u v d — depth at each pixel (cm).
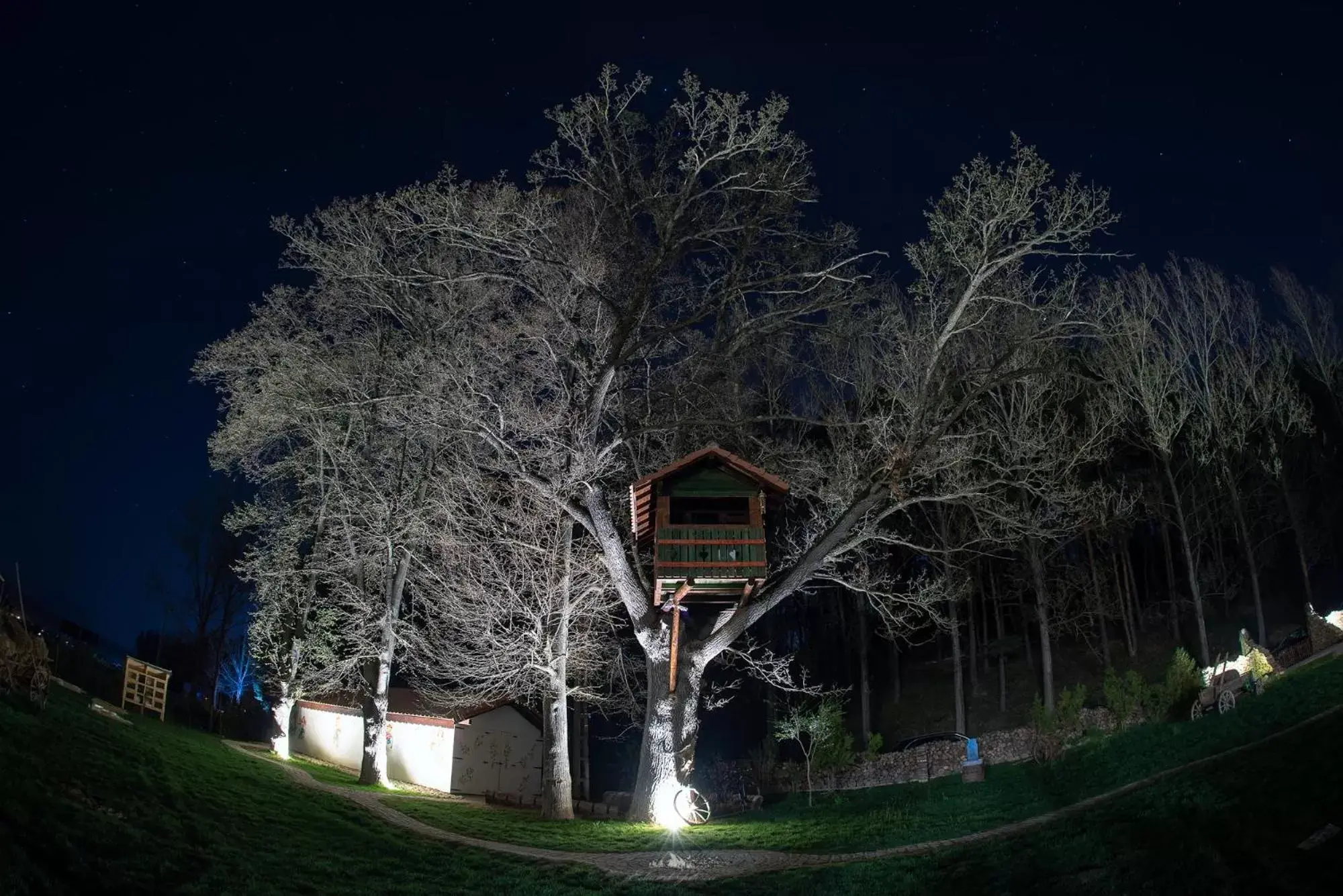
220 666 5388
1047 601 4178
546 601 2967
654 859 1995
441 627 3362
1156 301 4000
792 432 3525
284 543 3512
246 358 3119
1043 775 2434
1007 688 4597
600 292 2516
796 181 2608
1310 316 4341
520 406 2731
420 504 3259
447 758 3797
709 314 2642
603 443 2936
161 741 2611
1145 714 2808
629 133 2578
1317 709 2053
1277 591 4453
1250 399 4194
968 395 2438
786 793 3488
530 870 1919
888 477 2477
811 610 5372
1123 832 1589
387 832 2191
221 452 3184
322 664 3788
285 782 2620
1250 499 4278
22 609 2312
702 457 2219
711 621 2673
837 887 1647
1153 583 5103
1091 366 3722
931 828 2080
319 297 3127
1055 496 2727
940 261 2478
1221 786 1650
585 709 3975
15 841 1334
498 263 2883
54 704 2375
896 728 4566
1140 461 4716
